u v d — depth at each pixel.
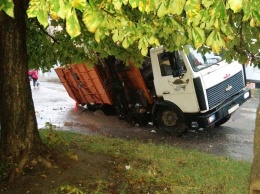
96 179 5.27
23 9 5.18
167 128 9.34
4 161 5.38
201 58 8.55
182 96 8.69
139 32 3.18
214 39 2.97
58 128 10.70
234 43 4.68
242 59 5.43
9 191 4.90
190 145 8.26
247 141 8.24
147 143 8.30
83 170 5.56
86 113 13.02
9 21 5.11
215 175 5.57
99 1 2.70
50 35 7.20
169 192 4.91
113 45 6.38
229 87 8.87
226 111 8.78
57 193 4.79
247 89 9.55
